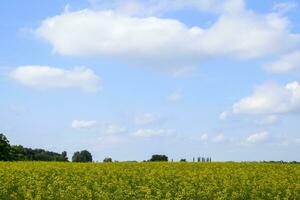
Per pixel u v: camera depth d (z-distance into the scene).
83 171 29.73
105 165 33.03
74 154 67.19
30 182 25.55
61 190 23.42
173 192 24.22
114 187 25.23
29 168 30.22
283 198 22.98
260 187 24.81
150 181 25.86
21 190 24.05
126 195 22.80
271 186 25.67
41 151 74.56
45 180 26.97
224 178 26.97
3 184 25.14
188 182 26.48
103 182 25.94
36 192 23.67
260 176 28.56
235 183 25.58
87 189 24.30
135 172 29.08
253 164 34.03
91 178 27.11
